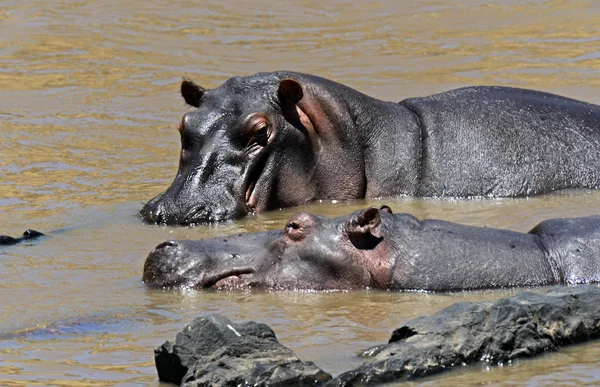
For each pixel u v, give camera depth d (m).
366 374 28.16
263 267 37.91
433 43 88.00
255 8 100.00
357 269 37.81
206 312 34.81
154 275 37.97
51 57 86.50
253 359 28.06
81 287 37.72
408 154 53.66
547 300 31.69
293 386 27.55
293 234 38.22
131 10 98.94
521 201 51.78
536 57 82.38
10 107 73.50
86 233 45.94
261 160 50.91
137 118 70.56
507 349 30.03
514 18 94.44
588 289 32.91
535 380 28.28
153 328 33.16
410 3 100.19
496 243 38.97
